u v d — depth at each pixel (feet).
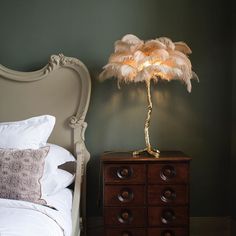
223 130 8.44
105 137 8.32
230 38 8.31
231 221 8.43
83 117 7.77
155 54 6.45
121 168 6.86
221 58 8.33
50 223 4.80
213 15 8.25
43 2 8.11
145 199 6.90
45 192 6.09
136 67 6.68
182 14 8.22
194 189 8.47
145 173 6.88
